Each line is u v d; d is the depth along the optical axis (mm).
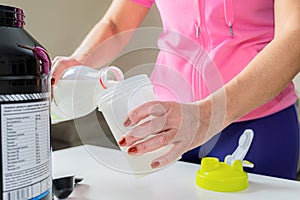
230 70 816
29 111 387
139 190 621
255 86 591
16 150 379
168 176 686
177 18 866
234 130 821
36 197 400
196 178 651
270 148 844
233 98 581
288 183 661
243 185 627
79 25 1851
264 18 821
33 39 424
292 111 886
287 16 663
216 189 618
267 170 849
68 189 580
